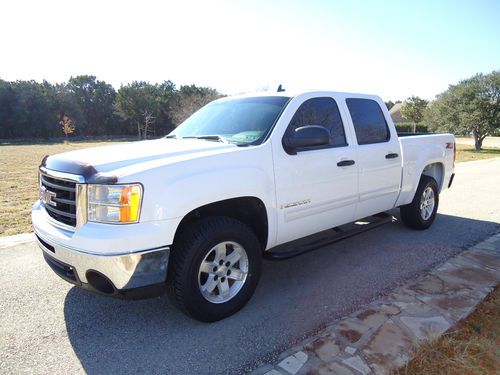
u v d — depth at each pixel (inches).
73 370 103.5
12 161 861.8
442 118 1318.9
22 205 324.5
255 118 149.9
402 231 229.1
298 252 150.5
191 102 2182.6
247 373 100.8
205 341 116.1
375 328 118.0
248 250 130.8
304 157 146.1
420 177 222.5
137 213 105.3
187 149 127.4
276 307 137.0
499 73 1184.2
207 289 124.1
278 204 138.6
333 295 146.0
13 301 142.1
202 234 117.3
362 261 181.0
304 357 104.4
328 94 165.8
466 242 208.1
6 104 2477.9
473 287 147.3
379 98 193.0
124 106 2792.8
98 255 103.0
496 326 119.6
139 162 114.8
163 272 109.8
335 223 168.4
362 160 171.6
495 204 308.7
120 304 140.4
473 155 911.7
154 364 105.6
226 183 120.7
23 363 106.5
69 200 113.0
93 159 116.5
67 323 127.3
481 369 98.8
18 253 191.6
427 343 108.7
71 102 2763.3
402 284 154.6
